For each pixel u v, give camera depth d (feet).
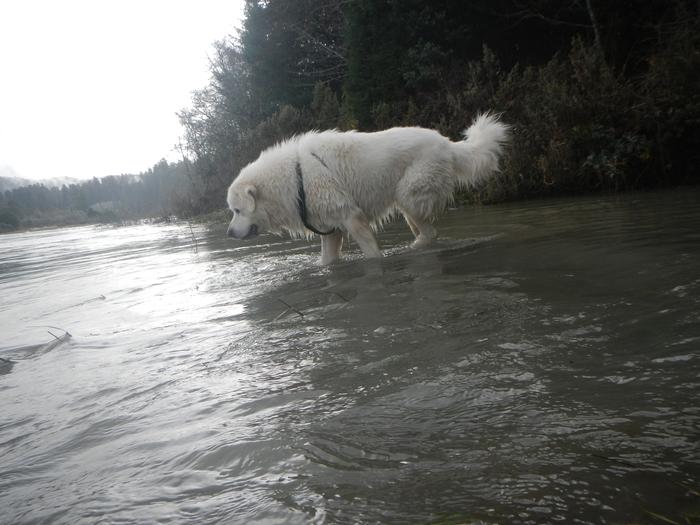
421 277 12.85
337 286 13.41
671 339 6.45
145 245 39.11
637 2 43.42
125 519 4.45
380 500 4.11
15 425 7.16
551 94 33.91
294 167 18.17
